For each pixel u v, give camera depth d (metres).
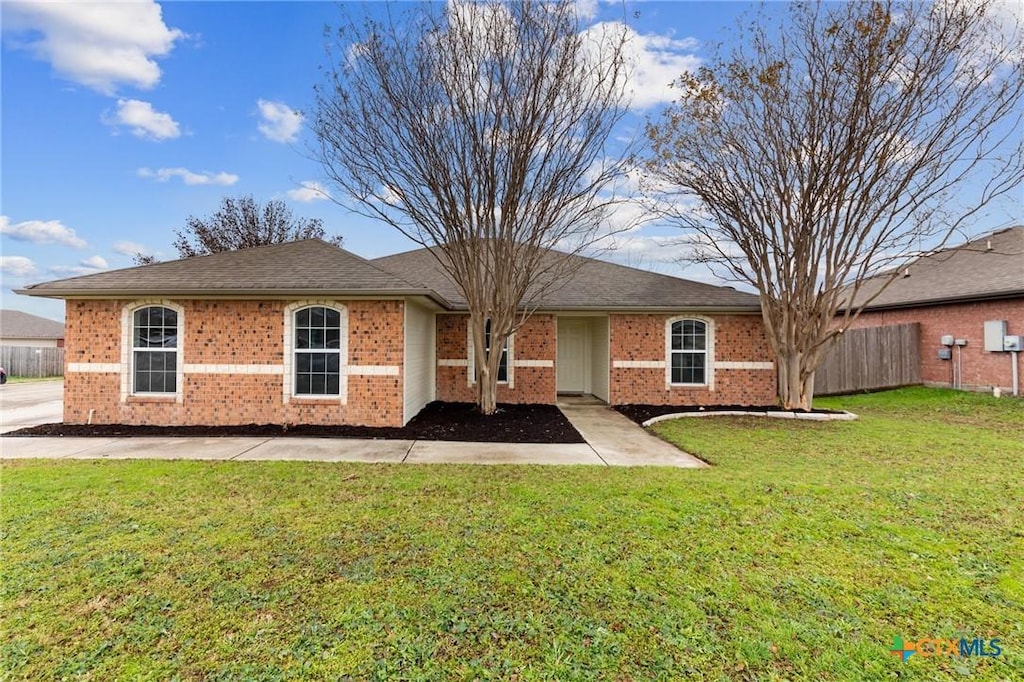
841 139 10.62
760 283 12.30
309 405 9.84
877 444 8.43
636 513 4.96
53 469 6.51
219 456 7.46
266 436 8.98
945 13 9.50
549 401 13.34
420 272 14.82
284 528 4.52
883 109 10.21
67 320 9.98
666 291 13.88
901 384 15.95
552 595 3.38
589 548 4.13
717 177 12.12
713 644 2.86
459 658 2.73
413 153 9.73
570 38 9.51
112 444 8.32
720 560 3.92
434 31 9.34
